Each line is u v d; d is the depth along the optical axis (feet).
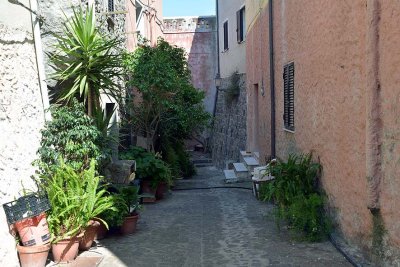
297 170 20.99
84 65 20.85
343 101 17.10
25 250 14.89
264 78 37.76
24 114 16.97
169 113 40.91
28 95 17.57
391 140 13.12
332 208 18.70
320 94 20.34
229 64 59.72
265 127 37.60
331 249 17.26
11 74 15.98
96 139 20.89
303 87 23.73
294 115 26.25
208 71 80.18
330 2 18.38
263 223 22.20
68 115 18.85
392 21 12.78
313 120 21.72
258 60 41.01
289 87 27.76
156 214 25.52
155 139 41.45
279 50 31.45
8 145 15.19
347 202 16.93
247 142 47.75
